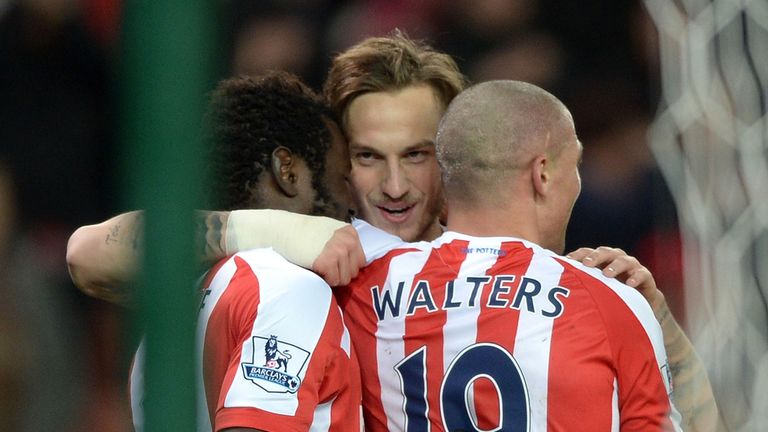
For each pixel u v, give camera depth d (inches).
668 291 443.5
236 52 676.7
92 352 559.5
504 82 315.6
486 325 295.4
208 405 296.8
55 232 628.4
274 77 325.4
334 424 292.4
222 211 308.7
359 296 313.0
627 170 615.2
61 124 640.4
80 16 648.4
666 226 463.8
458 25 673.6
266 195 314.2
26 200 629.0
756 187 372.8
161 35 173.2
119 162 198.1
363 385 310.2
